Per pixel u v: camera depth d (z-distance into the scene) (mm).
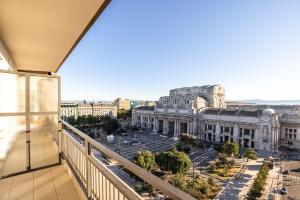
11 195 3973
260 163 34031
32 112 5422
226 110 56969
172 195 1182
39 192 4102
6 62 5105
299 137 49000
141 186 12055
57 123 5938
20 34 3896
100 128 68625
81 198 3824
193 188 20016
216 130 56500
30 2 2711
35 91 5508
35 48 4734
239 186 23031
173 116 64625
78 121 71750
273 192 21938
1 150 4883
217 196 20250
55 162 5801
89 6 2842
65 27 3576
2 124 4949
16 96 5168
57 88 5949
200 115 59750
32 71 6727
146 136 60250
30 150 5348
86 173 3518
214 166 30312
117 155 1997
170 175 25359
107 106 114438
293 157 40969
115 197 2385
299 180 25922
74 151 4691
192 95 73375
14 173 5000
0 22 3357
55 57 5465
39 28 3621
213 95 76125
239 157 37188
